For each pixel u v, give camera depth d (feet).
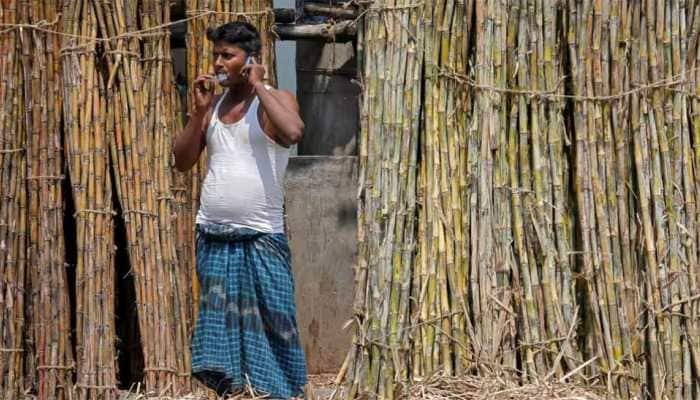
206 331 26.30
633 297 29.40
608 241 29.35
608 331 29.14
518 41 29.68
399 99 29.35
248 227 26.25
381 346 28.76
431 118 29.63
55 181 30.89
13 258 30.78
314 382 33.37
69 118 30.66
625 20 29.63
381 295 28.91
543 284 29.30
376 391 28.76
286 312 26.53
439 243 29.32
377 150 29.32
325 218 34.32
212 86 27.32
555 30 29.76
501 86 29.60
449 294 29.40
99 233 30.40
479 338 29.17
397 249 29.04
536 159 29.55
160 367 30.55
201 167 31.86
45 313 30.55
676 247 29.40
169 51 31.89
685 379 29.22
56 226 30.78
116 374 30.96
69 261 31.65
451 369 29.12
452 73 29.66
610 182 29.48
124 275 32.27
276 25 35.14
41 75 31.07
